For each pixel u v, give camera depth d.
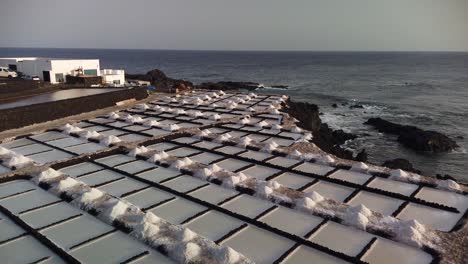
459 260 8.01
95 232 9.25
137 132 18.77
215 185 12.22
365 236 9.13
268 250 8.59
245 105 27.81
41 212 10.30
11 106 21.92
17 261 8.04
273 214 10.30
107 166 13.88
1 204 10.80
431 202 10.84
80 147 16.30
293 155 15.00
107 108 25.66
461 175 29.81
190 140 17.77
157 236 8.77
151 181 12.31
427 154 34.38
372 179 12.70
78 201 10.65
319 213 10.09
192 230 9.46
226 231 9.41
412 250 8.54
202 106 26.81
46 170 12.66
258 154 15.59
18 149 16.19
